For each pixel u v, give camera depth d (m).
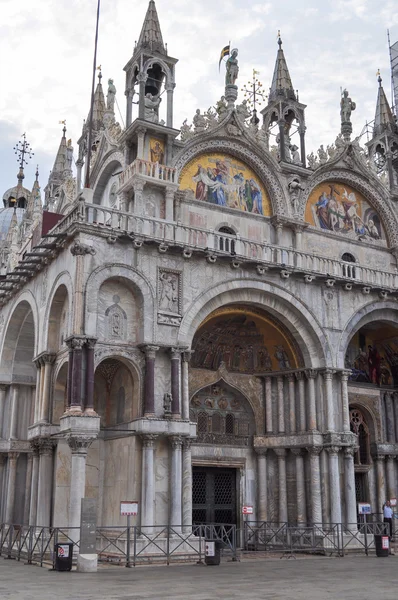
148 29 32.28
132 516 24.11
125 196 30.56
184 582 16.91
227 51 34.06
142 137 30.67
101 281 24.92
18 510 31.67
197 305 26.84
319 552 27.23
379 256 37.03
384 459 34.34
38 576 18.41
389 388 35.56
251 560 24.53
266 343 31.44
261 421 31.17
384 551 26.47
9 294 33.09
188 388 27.56
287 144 36.53
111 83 35.78
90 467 26.45
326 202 36.03
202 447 29.66
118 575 18.73
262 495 30.22
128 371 26.16
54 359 26.88
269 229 33.50
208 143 32.47
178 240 27.59
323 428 29.23
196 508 29.34
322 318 30.12
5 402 33.06
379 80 42.47
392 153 40.50
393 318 33.25
